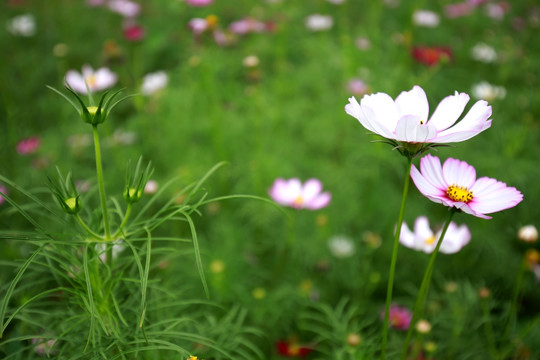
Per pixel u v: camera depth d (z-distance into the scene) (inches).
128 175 24.6
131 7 67.8
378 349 31.5
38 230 24.2
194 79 51.4
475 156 42.1
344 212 41.6
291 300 35.6
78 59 65.4
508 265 37.9
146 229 24.6
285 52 60.9
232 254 36.9
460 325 32.4
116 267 26.4
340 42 58.7
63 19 71.6
